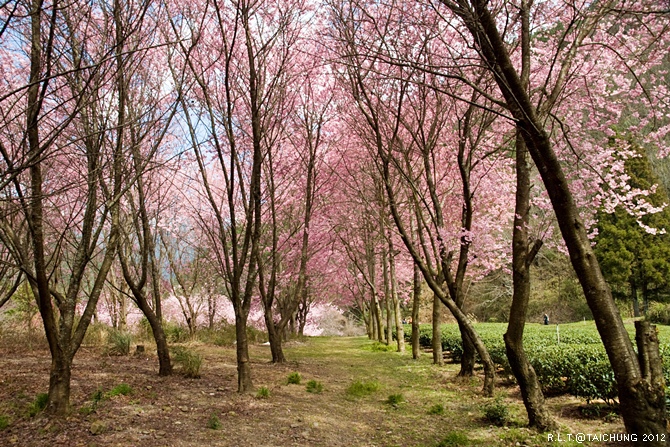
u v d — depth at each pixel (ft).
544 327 55.01
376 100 29.07
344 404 21.70
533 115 12.69
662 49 20.90
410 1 23.63
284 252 41.86
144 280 24.06
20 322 37.19
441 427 17.90
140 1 17.08
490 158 33.65
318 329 85.20
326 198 43.32
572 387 20.38
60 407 15.44
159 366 25.53
